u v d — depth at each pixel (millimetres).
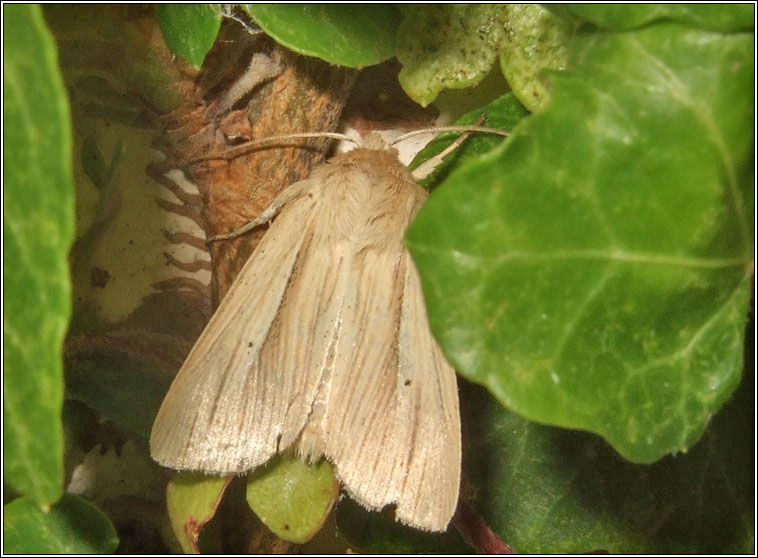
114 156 46
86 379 46
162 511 47
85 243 47
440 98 47
